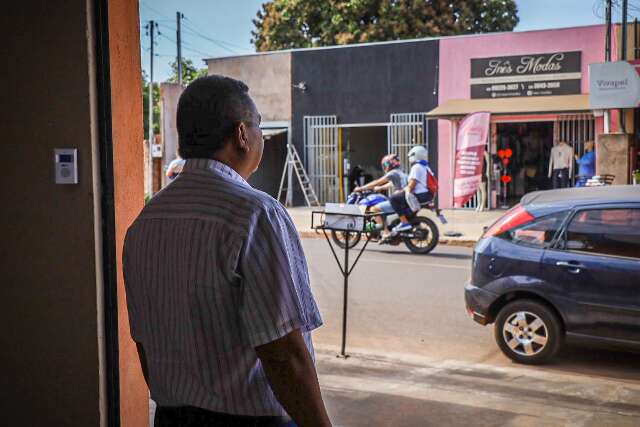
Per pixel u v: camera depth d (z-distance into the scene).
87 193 3.09
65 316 3.14
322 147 22.80
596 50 19.23
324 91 22.61
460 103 20.42
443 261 11.78
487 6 31.06
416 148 12.55
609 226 5.92
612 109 17.17
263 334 1.79
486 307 6.43
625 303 5.74
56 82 3.09
